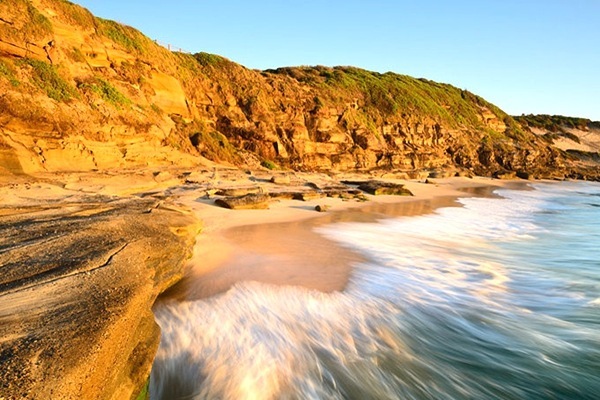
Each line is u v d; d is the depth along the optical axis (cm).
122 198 1314
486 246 1413
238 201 1712
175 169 2181
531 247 1426
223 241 1193
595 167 6956
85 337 371
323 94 4216
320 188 2478
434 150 5091
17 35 1586
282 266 1002
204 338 666
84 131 1722
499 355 702
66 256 594
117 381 401
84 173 1593
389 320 785
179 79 2911
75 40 2025
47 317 399
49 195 1217
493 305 889
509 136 6900
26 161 1420
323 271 992
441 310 848
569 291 986
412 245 1348
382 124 4706
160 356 619
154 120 2283
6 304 415
